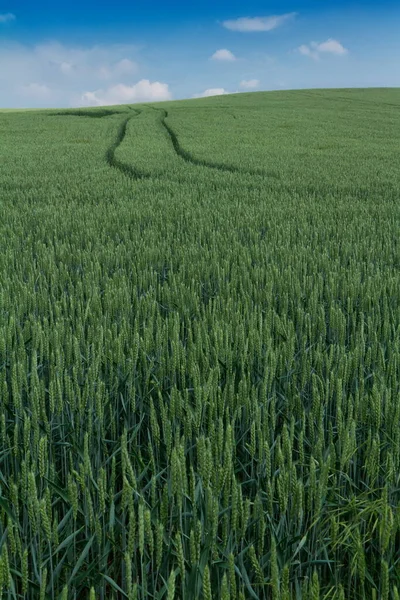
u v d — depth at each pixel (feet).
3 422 8.85
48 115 171.42
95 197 45.55
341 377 10.63
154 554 7.86
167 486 7.68
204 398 9.09
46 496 6.82
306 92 247.50
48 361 12.65
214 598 7.22
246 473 9.31
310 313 15.76
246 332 14.29
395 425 8.79
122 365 11.51
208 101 222.89
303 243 27.89
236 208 39.19
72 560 7.93
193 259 23.89
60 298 18.62
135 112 180.14
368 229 31.53
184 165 66.90
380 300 18.76
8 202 41.19
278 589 5.62
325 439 10.15
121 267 23.72
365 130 120.98
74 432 9.81
